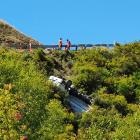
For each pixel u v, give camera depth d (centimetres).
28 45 6938
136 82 6231
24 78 4778
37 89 4619
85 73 6034
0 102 2858
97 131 4412
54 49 6769
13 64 5184
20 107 2958
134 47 7075
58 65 6306
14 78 4706
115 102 5572
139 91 6066
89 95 5734
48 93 5097
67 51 6662
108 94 5703
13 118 2744
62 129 4522
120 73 6431
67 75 6181
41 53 6228
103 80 6075
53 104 4844
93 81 5966
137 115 5212
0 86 4466
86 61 6500
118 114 5159
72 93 5634
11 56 5809
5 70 4809
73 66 6369
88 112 5247
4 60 5372
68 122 4922
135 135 4625
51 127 4188
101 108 5347
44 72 5794
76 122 4988
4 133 2662
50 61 6222
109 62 6581
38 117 3903
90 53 6731
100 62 6525
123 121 4978
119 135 4603
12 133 2680
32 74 5141
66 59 6519
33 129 3678
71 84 5806
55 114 4619
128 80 6178
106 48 7056
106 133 4572
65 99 5378
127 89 6022
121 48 7044
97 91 5847
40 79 5097
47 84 5269
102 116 4959
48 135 3947
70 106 5409
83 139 4369
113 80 6128
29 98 4038
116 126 4891
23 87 4466
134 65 6575
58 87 5416
